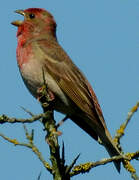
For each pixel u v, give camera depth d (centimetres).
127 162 605
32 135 598
